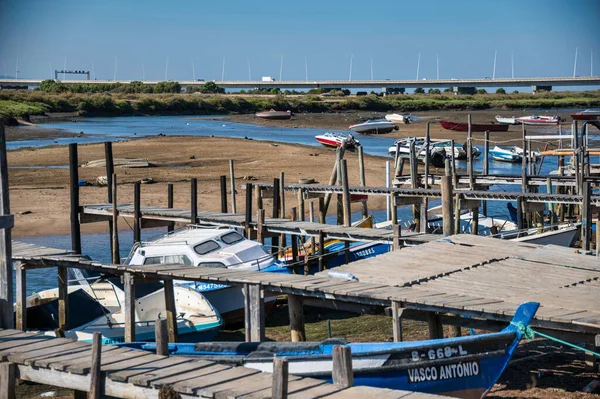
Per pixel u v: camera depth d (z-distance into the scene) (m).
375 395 8.72
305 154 55.28
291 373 10.40
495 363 10.95
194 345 11.76
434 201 38.72
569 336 11.72
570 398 12.07
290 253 24.42
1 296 12.97
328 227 22.33
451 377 10.66
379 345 10.83
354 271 14.53
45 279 23.62
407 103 143.25
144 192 38.97
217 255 20.08
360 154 30.70
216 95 159.75
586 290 13.04
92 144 61.56
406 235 19.98
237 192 38.91
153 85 184.25
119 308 17.84
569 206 32.19
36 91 151.00
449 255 15.88
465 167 55.25
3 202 12.91
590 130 80.25
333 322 18.62
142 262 20.33
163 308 17.23
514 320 11.01
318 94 185.50
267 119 107.94
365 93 185.00
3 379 10.20
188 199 37.00
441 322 12.97
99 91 167.00
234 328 19.22
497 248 16.59
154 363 10.31
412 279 13.73
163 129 88.94
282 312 20.41
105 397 10.41
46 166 49.00
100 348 9.69
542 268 14.72
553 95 171.38
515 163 57.94
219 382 9.38
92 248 29.08
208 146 59.88
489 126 79.62
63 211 34.59
